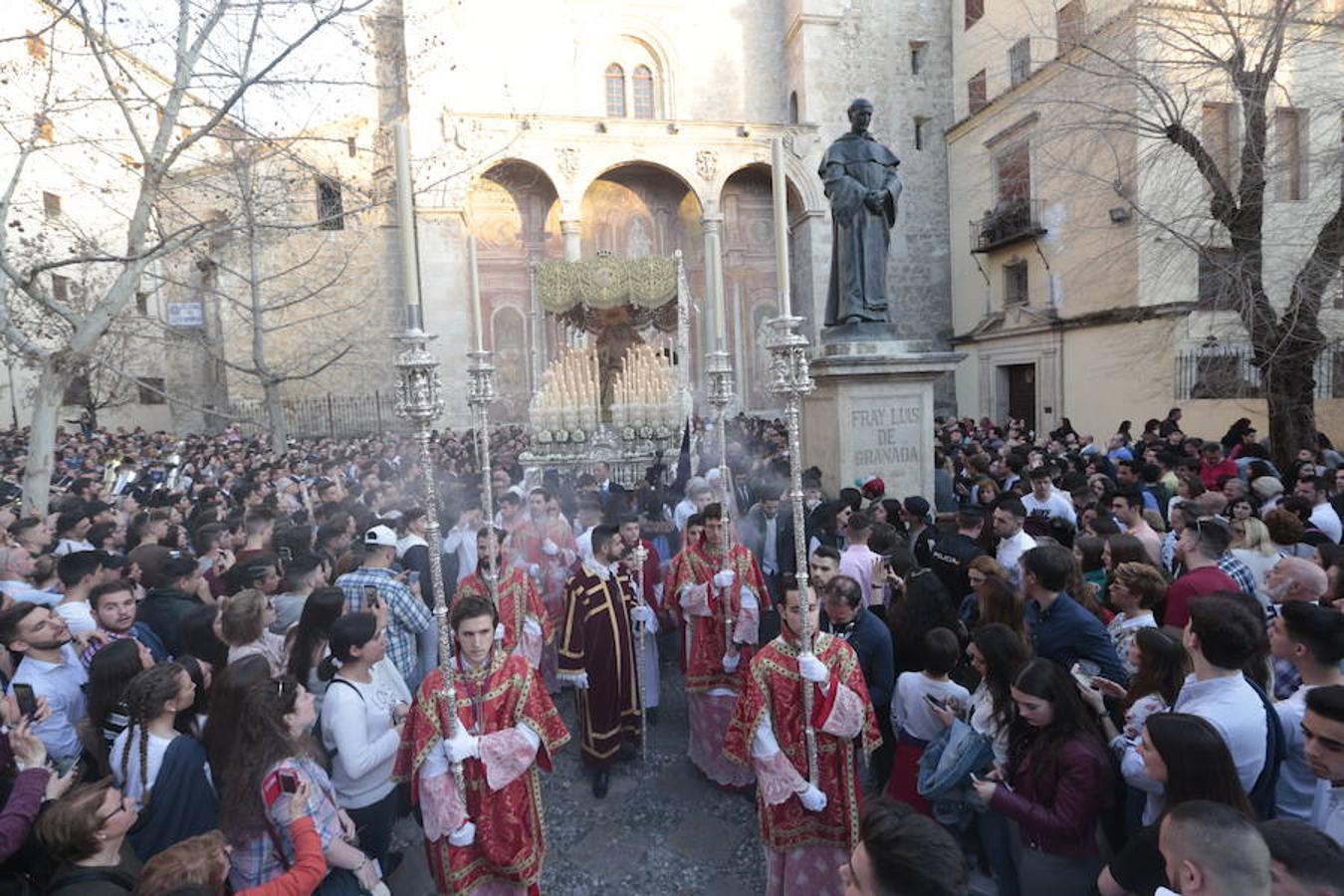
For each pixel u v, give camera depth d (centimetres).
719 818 492
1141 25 1302
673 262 1872
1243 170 1110
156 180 818
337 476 1121
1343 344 1165
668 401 1792
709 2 2897
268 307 1570
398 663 498
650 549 675
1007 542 589
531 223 2778
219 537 627
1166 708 314
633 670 559
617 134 2591
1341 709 237
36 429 791
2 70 948
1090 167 1659
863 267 892
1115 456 1082
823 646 368
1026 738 313
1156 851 225
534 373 2608
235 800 287
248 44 827
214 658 417
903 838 181
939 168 2911
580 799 520
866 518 559
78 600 479
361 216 2605
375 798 384
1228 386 1625
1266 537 534
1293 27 1288
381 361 2655
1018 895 326
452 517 870
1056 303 2178
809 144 2775
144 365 2766
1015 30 2391
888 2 2859
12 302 1427
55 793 293
